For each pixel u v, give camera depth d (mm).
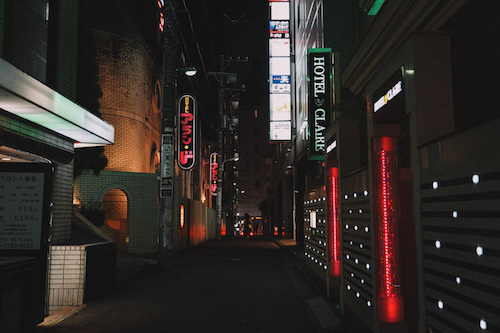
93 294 8648
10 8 7414
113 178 18391
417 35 4176
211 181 48000
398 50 4562
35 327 6398
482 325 2955
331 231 8914
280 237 41000
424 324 3951
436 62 4168
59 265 8266
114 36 20750
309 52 12062
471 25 4824
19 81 5609
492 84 4648
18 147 7176
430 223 3838
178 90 30422
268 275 13062
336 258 8859
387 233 5238
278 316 7578
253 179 81312
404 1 5438
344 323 6832
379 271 5215
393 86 4723
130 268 13219
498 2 4312
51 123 7559
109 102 20297
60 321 6957
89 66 14852
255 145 81625
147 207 19172
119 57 20891
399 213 5293
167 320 7125
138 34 22438
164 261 14242
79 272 8281
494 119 2814
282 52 19266
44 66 8750
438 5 4914
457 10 4734
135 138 21516
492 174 2846
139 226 18891
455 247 3371
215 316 7484
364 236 6047
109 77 20406
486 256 2916
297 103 21922
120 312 7652
